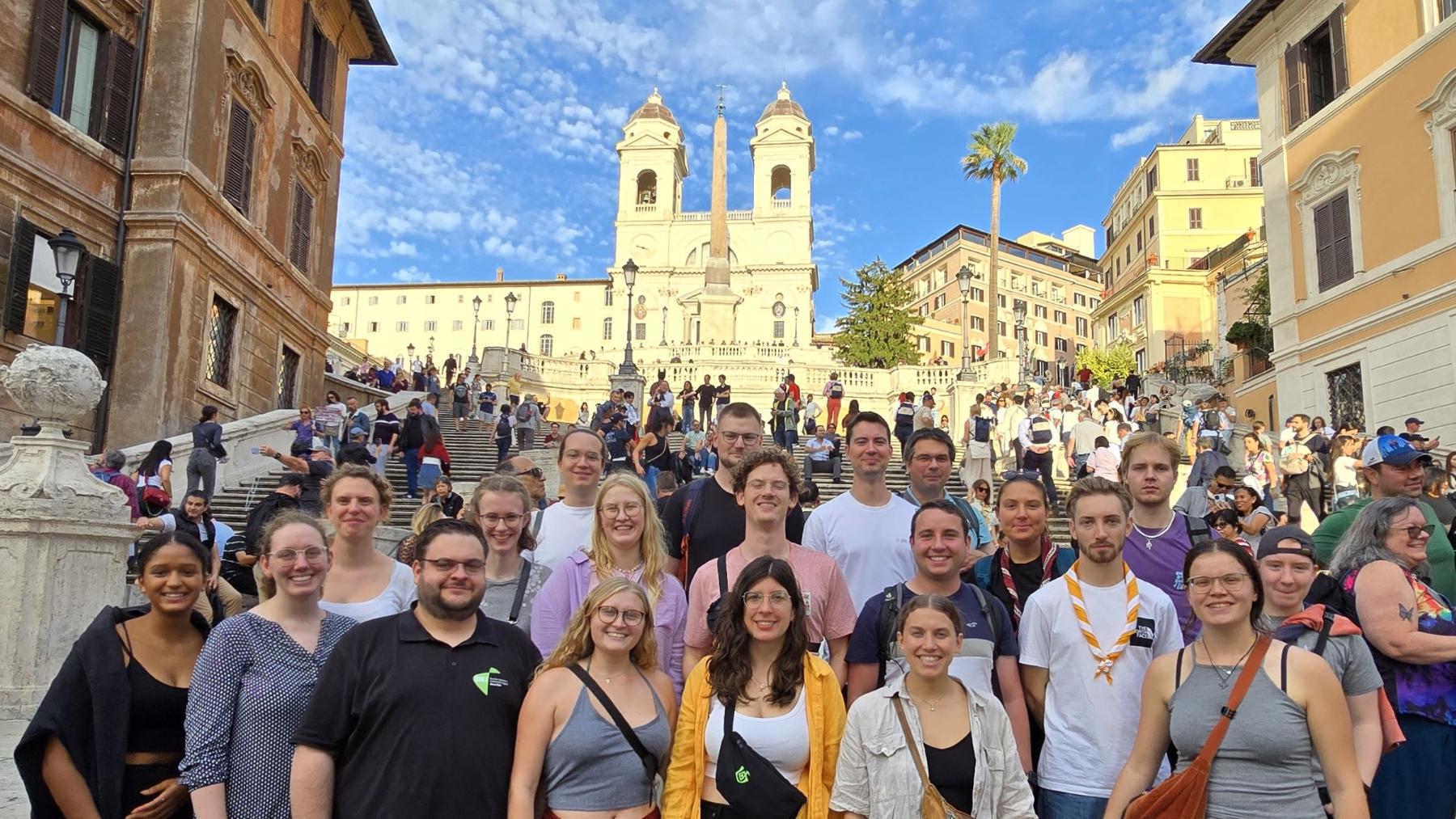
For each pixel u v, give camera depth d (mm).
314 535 4008
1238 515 7816
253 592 9219
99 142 15250
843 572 5117
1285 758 3566
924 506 4496
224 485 15609
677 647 4594
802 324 70188
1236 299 42906
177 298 15695
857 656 4410
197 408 16453
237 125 17969
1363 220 20516
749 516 4555
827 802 3904
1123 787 3893
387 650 3654
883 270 55875
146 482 10633
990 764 3795
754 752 3791
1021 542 5094
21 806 4797
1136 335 54031
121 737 3713
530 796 3633
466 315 81000
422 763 3490
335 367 36500
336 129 23969
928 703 3916
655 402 23156
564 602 4555
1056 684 4355
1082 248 93312
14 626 6848
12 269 13250
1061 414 20875
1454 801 4223
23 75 13703
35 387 7316
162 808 3734
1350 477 13719
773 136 73938
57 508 7168
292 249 21188
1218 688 3715
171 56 16188
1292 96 23000
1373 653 4391
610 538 4594
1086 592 4426
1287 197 23078
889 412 36750
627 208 73750
